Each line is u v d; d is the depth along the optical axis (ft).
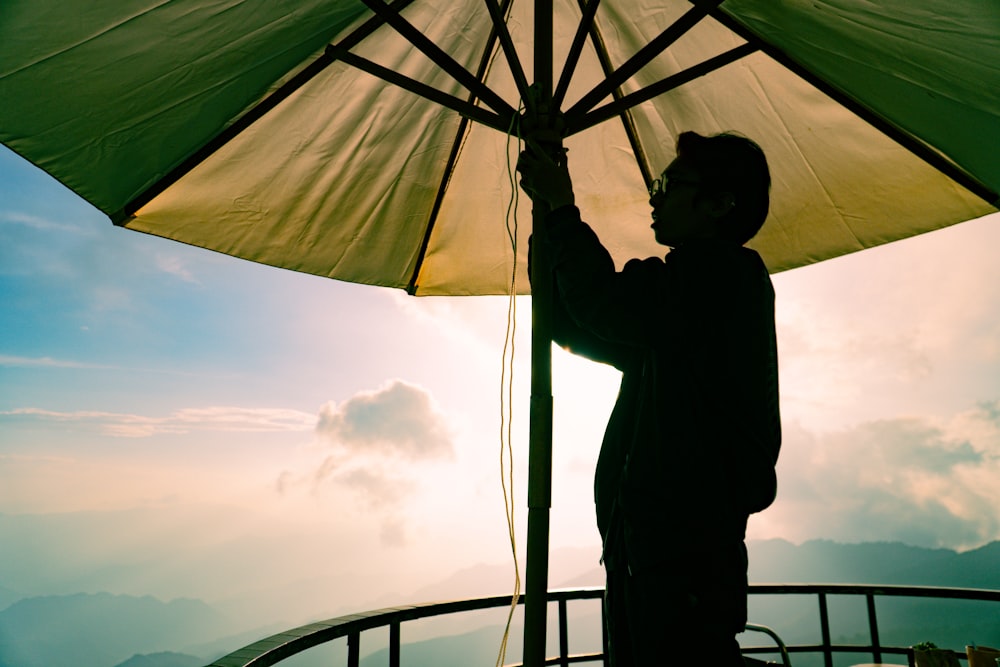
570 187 4.05
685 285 3.52
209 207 6.98
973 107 5.30
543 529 3.80
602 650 8.55
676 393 3.43
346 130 7.24
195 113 6.27
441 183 8.04
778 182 7.22
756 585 9.97
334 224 7.70
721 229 4.17
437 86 7.48
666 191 4.28
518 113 4.46
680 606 3.11
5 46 4.97
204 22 5.43
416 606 7.11
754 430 3.44
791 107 6.74
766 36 5.93
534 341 4.07
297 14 5.85
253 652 4.61
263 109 6.49
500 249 8.36
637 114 7.65
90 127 5.85
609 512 3.71
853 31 5.13
